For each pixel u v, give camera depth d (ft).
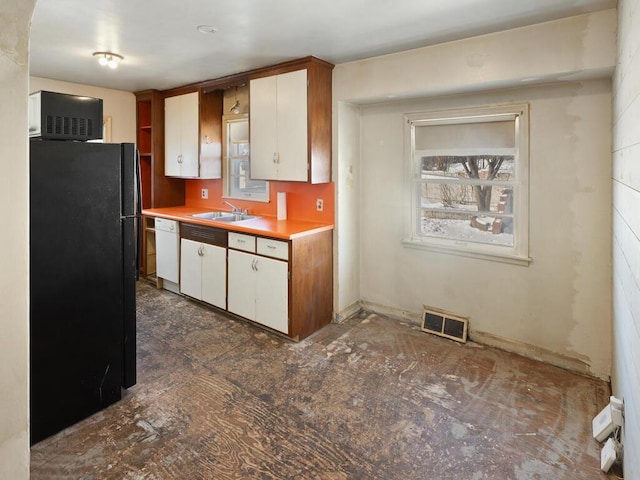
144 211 14.83
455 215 10.67
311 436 6.77
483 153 9.94
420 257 11.32
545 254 9.23
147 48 9.74
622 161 6.11
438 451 6.42
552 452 6.40
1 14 3.24
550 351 9.34
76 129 6.99
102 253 7.32
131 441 6.58
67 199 6.80
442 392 8.11
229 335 10.89
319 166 10.97
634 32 4.90
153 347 10.10
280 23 8.09
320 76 10.69
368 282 12.48
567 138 8.69
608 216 8.35
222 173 14.97
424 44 9.21
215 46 9.54
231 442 6.59
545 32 7.83
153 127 15.07
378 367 9.14
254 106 11.85
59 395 6.81
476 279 10.36
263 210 13.89
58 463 6.07
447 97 10.27
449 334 10.66
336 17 7.75
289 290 10.34
